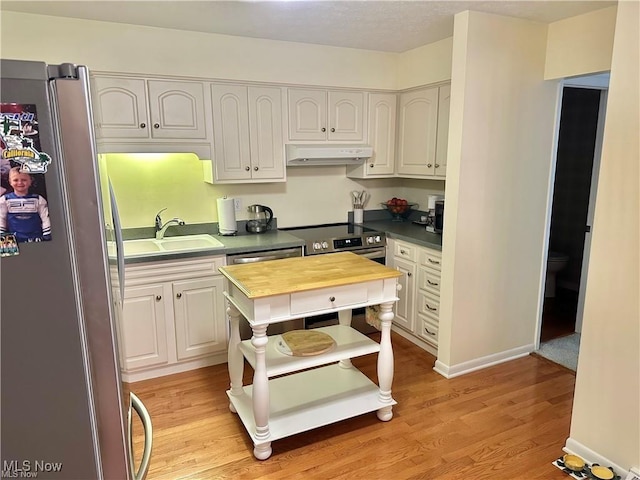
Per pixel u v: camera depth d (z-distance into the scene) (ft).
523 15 9.18
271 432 7.63
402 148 12.92
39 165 2.97
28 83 2.86
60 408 3.36
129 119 9.76
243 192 12.38
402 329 12.62
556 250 16.19
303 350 8.01
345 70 11.97
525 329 11.31
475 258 10.08
